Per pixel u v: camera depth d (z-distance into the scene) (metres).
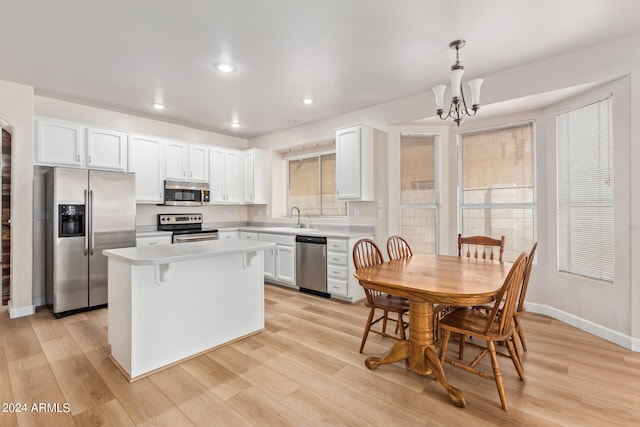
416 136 3.94
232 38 2.45
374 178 4.11
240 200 5.56
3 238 3.65
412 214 3.96
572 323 3.04
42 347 2.59
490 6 2.07
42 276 3.69
